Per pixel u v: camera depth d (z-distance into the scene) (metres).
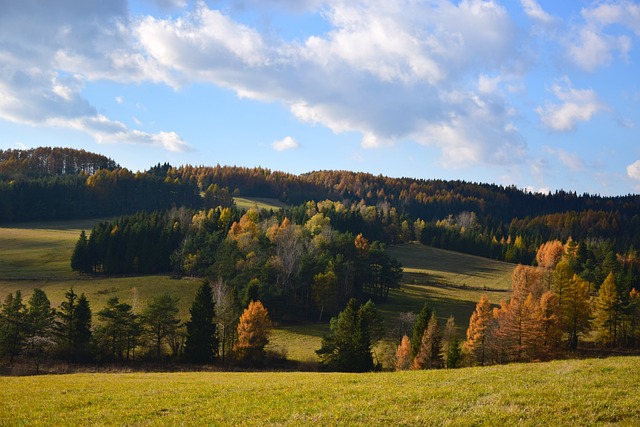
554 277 85.81
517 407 19.86
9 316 68.12
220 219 147.50
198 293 74.75
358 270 117.56
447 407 20.91
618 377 24.27
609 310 81.56
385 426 19.00
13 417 22.72
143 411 23.22
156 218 146.75
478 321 67.81
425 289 131.75
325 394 25.33
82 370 64.62
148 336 75.25
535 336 63.09
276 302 98.19
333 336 70.56
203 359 72.81
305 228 142.75
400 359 63.12
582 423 17.83
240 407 23.34
